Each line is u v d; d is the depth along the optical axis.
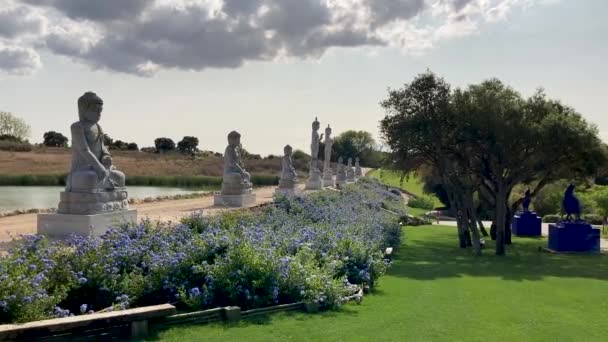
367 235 17.17
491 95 23.62
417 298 11.94
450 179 25.59
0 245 12.26
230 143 29.16
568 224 25.36
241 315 8.53
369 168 104.06
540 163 24.56
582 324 9.88
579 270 19.11
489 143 23.81
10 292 6.89
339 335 7.85
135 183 59.72
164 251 9.70
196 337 7.24
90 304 8.56
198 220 14.36
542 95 25.20
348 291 10.88
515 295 13.18
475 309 10.92
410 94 24.88
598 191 37.56
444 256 23.00
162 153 89.69
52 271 8.30
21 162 66.75
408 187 77.62
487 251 25.39
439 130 24.19
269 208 21.31
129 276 9.02
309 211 21.19
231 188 28.53
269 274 9.41
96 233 14.38
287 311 9.20
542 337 8.73
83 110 15.36
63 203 14.66
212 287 8.97
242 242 9.99
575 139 23.12
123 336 7.08
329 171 54.94
